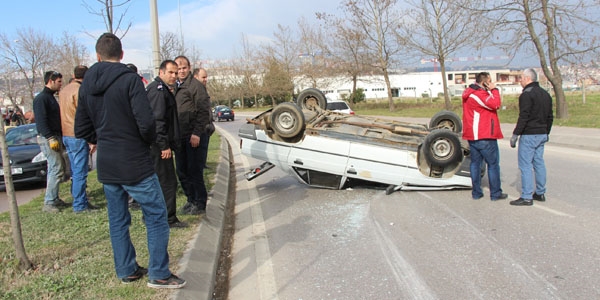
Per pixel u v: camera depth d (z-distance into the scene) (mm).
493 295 3861
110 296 3648
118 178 3584
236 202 7918
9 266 4316
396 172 7586
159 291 3740
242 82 70750
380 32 37844
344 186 8141
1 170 9664
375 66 38969
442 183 7508
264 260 4996
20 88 38594
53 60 35719
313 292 4113
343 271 4551
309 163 7832
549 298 3762
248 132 8133
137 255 4570
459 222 5938
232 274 4680
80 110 3803
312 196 7926
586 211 6168
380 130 8117
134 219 5961
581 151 12102
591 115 20625
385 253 4969
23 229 5699
